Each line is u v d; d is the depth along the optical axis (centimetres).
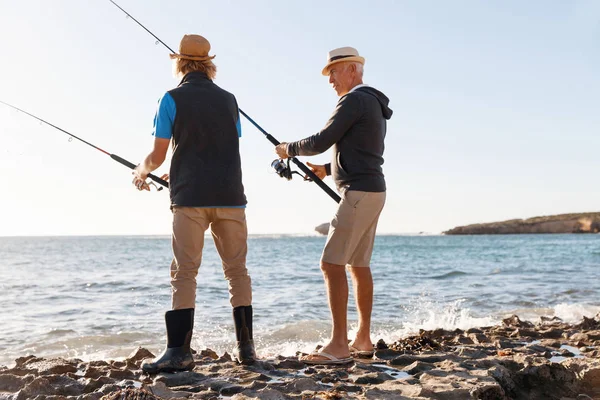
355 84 372
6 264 2517
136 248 5556
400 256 3359
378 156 362
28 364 374
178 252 333
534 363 335
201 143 334
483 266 2183
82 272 1922
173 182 336
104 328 737
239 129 369
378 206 361
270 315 841
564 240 7869
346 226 355
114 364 385
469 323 751
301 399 269
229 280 353
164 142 334
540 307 916
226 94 350
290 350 579
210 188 332
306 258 3077
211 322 765
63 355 571
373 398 268
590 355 417
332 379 316
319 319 799
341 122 350
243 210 349
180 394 276
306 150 362
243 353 348
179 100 332
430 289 1224
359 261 386
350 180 356
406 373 339
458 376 310
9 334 691
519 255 3281
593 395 313
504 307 920
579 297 1041
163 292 1215
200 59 347
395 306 935
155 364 329
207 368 343
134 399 242
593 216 14788
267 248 5403
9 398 281
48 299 1084
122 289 1283
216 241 352
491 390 288
